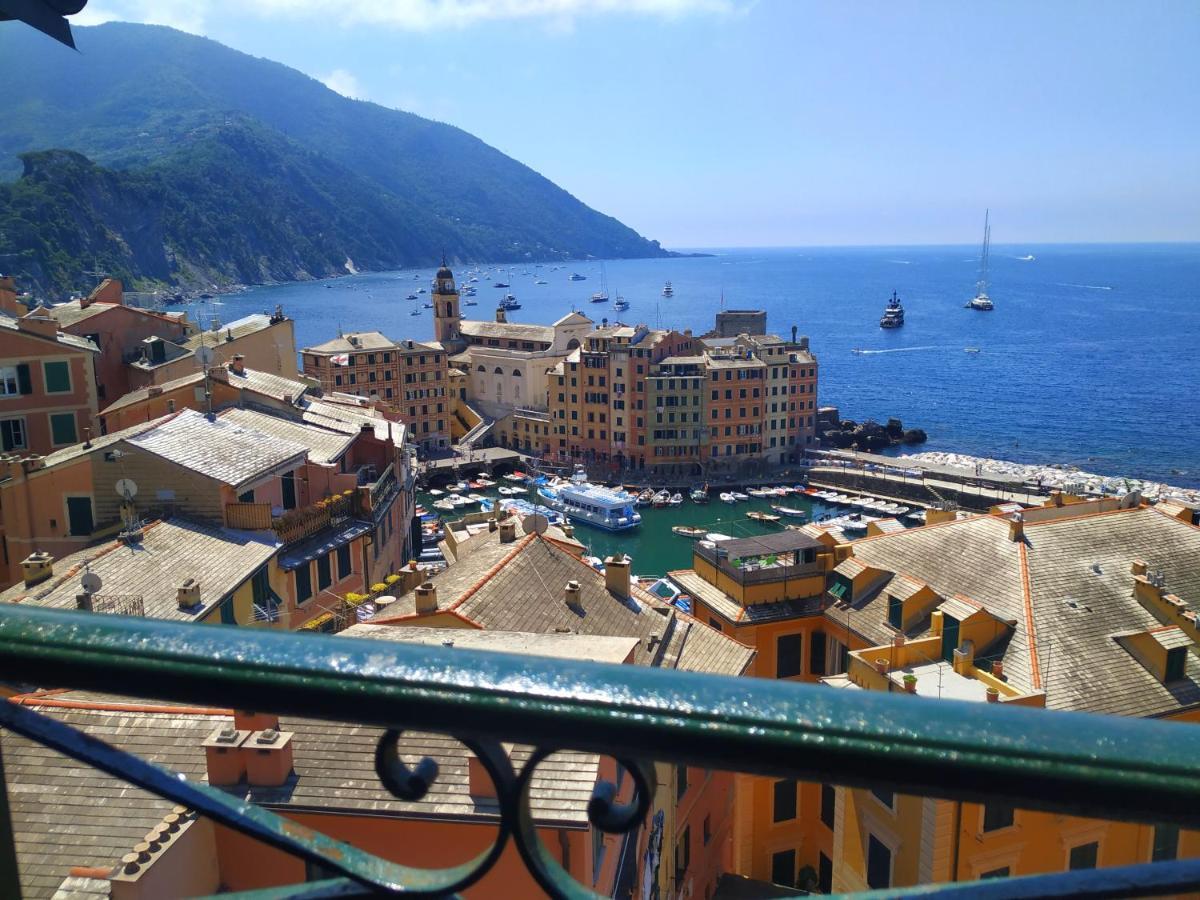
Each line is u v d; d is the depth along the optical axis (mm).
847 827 39000
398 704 3174
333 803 22188
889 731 2904
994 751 2832
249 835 3455
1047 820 34812
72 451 48750
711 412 163625
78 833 20281
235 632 3469
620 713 3020
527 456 176125
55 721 3629
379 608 42594
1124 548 48344
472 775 22156
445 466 165500
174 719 24250
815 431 181875
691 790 38031
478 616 35781
